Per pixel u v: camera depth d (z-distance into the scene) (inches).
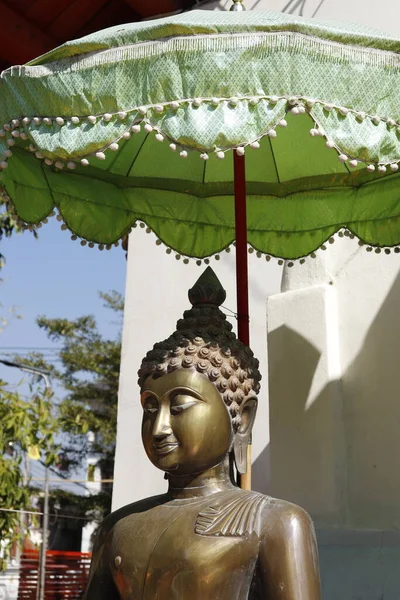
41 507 681.6
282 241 146.9
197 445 92.4
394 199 137.9
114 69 92.0
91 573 96.5
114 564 92.5
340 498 145.1
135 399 186.4
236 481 109.1
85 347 785.6
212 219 146.5
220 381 94.6
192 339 96.1
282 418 153.8
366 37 91.8
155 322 187.3
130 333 190.5
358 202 142.5
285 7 176.1
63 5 196.4
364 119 91.9
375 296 151.8
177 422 92.8
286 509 90.2
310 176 142.9
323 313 154.0
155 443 93.1
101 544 96.7
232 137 87.0
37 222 131.3
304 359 153.9
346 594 138.3
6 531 274.2
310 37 89.7
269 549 87.4
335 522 143.6
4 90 100.2
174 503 94.3
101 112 92.6
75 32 204.7
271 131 88.0
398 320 147.6
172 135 88.3
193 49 88.9
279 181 145.3
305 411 151.3
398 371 145.6
